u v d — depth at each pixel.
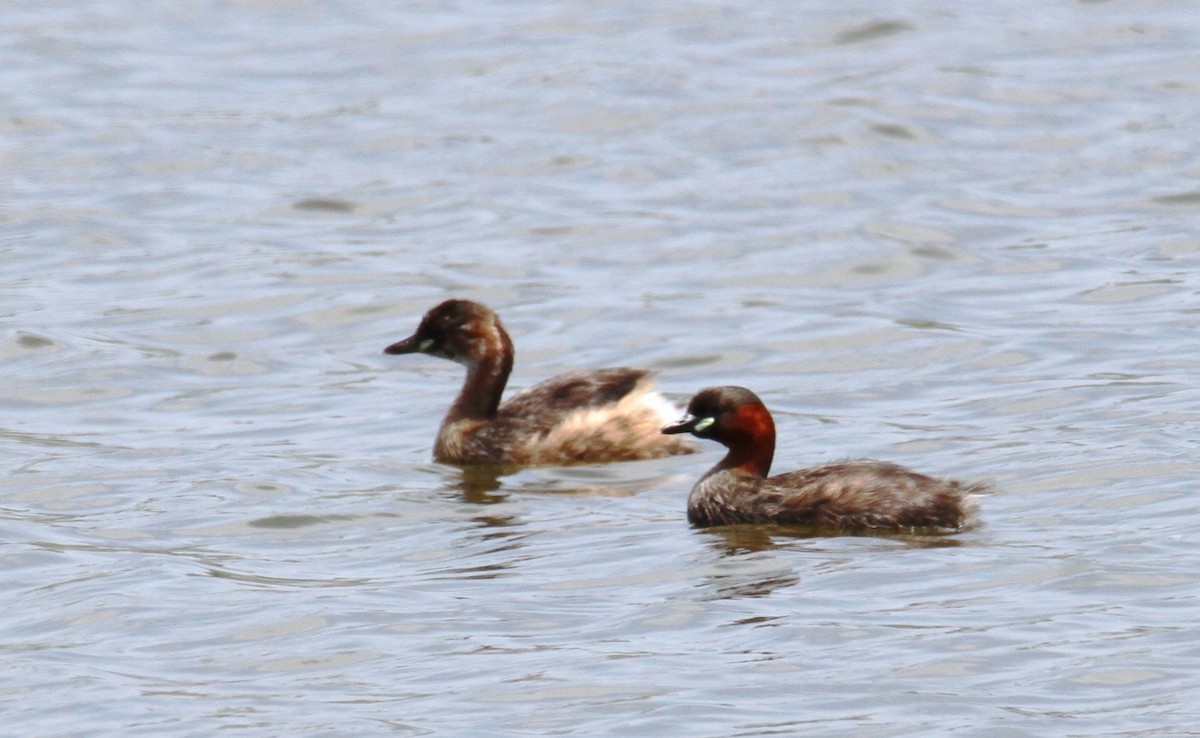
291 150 29.70
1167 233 24.09
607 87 32.22
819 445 16.39
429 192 27.42
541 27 37.00
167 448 16.98
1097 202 25.77
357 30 37.44
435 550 13.79
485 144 29.64
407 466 16.53
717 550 13.50
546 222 25.77
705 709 10.51
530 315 21.83
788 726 10.26
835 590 12.41
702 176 27.69
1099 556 12.73
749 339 20.47
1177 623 11.48
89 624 12.30
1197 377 17.88
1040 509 14.05
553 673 11.11
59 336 20.95
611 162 28.52
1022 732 10.09
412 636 11.85
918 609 11.95
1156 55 33.31
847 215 25.52
